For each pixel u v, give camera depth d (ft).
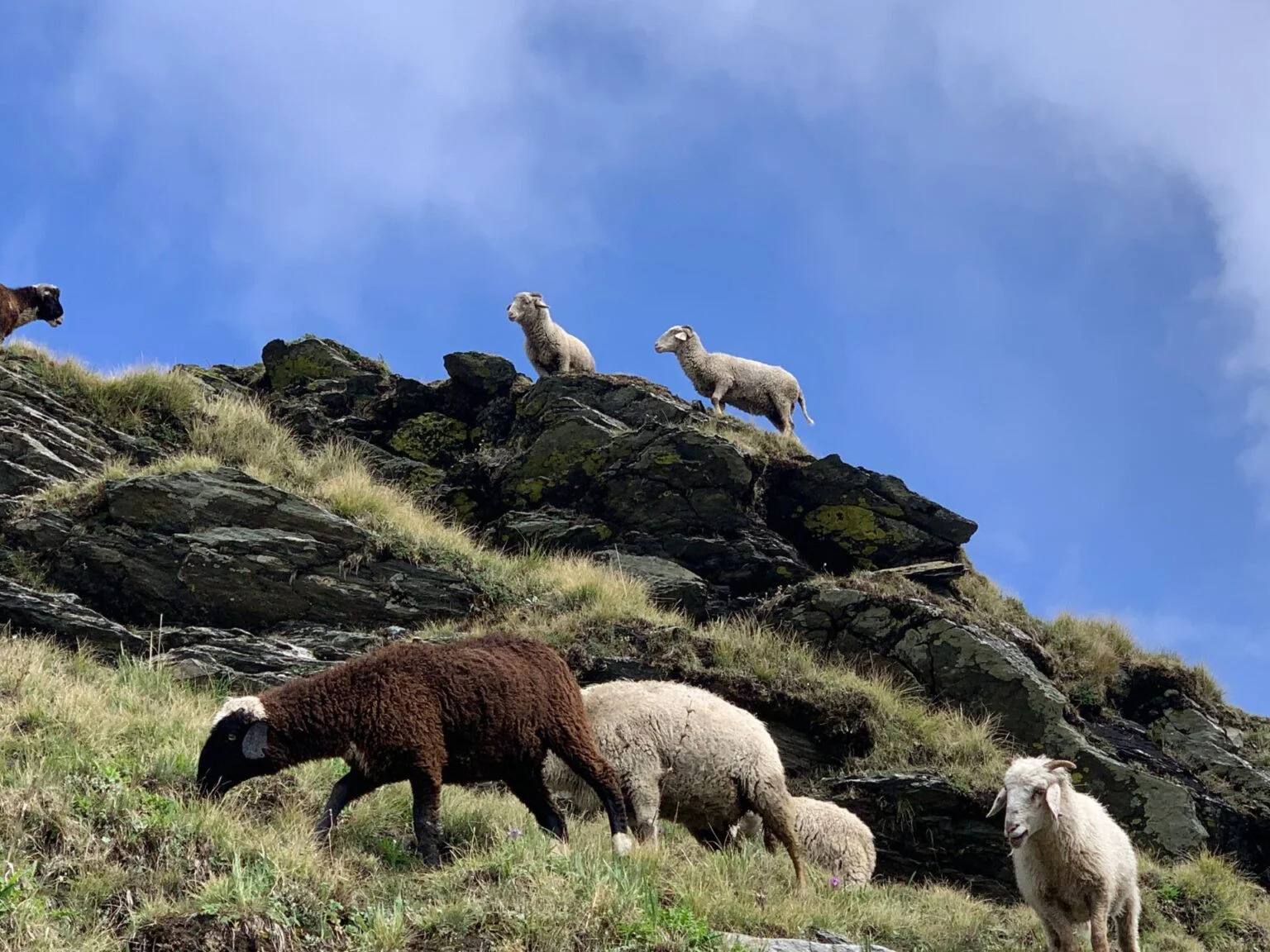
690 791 31.53
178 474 46.24
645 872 26.25
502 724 28.12
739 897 27.09
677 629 46.47
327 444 59.06
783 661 46.98
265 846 25.54
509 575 49.26
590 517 55.62
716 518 55.31
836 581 51.80
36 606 40.93
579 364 69.10
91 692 33.30
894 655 48.52
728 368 67.46
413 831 28.99
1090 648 55.98
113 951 22.06
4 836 24.71
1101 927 28.76
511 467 57.88
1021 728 46.93
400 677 27.66
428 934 23.29
